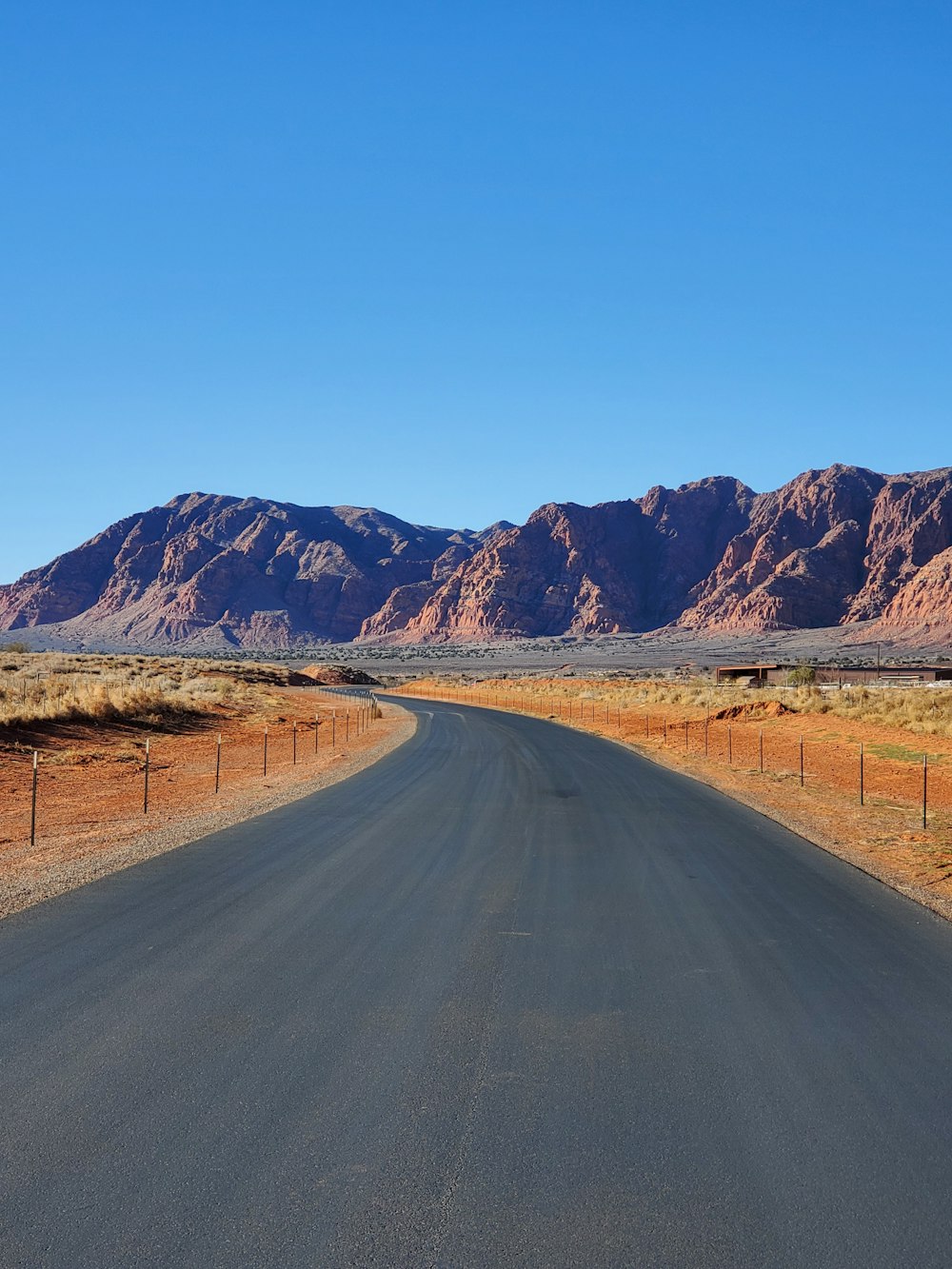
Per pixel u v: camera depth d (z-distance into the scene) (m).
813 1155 4.35
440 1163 4.20
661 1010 6.31
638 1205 3.89
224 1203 3.86
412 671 174.00
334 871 10.62
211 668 90.12
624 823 14.72
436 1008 6.23
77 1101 4.76
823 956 7.73
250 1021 5.92
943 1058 5.57
